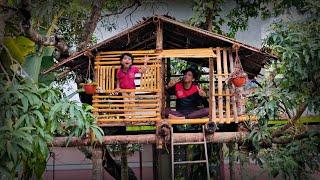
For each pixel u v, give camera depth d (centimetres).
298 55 539
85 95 707
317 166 577
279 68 589
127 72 636
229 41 632
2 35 408
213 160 758
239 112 625
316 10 604
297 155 576
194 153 761
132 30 643
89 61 645
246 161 621
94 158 603
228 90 634
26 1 423
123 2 846
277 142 608
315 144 571
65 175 998
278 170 564
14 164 378
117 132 729
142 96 631
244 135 608
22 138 384
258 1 873
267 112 551
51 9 558
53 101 462
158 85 634
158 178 777
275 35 580
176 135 608
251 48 629
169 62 804
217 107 648
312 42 543
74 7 667
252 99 593
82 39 746
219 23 897
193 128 826
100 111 624
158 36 648
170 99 741
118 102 630
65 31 805
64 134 593
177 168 791
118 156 917
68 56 687
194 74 735
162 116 625
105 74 645
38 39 501
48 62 641
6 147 369
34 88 430
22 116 399
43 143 427
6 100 386
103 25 927
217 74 648
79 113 482
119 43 668
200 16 806
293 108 625
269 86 590
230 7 995
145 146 1089
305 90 566
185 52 630
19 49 477
